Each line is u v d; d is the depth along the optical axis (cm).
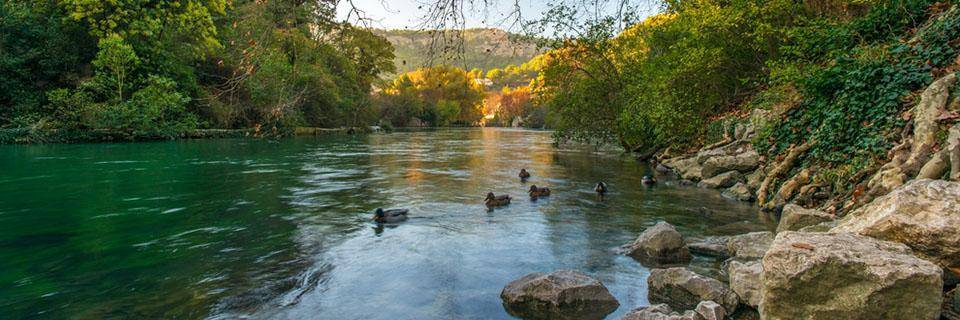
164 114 3105
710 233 749
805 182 908
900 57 912
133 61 2934
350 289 497
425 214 889
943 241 384
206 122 3425
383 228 773
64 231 734
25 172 1402
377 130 6231
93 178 1302
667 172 1578
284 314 433
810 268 346
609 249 653
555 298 444
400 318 424
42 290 491
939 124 692
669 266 576
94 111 2697
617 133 2380
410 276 539
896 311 323
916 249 402
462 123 10962
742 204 1003
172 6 1734
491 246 667
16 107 2766
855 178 793
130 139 2842
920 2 1095
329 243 679
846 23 1225
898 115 819
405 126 8725
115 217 837
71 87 3033
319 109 4838
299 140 3453
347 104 5231
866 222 442
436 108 9400
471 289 498
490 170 1653
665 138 1858
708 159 1312
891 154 754
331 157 2094
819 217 646
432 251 640
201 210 905
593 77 2225
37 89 2978
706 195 1125
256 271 555
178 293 484
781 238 396
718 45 1656
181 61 3297
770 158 1134
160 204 959
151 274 541
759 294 425
